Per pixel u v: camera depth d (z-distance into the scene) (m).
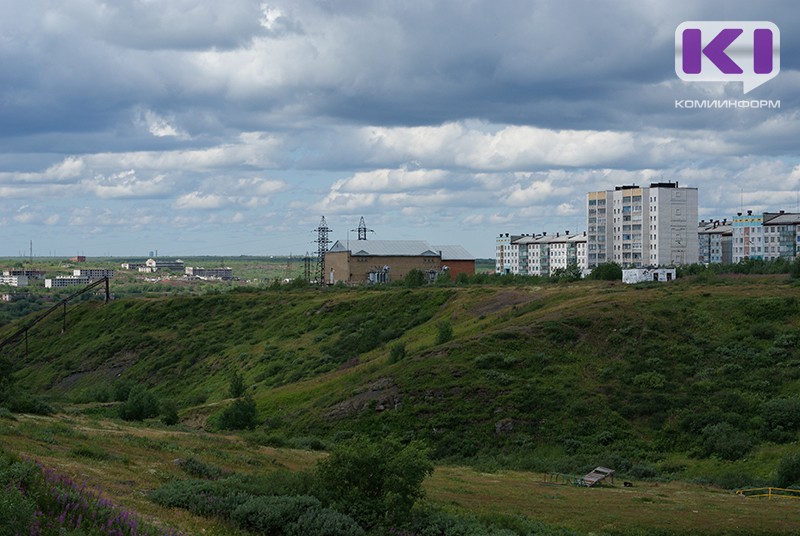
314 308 131.25
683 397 69.12
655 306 86.31
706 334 80.31
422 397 71.44
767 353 74.50
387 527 25.70
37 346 146.62
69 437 36.59
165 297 159.75
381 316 121.25
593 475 50.50
